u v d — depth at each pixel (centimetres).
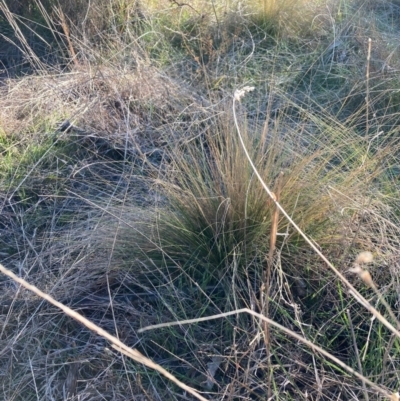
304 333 205
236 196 227
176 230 233
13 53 411
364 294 220
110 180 293
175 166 261
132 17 423
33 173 292
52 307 224
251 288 215
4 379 204
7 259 251
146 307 226
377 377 192
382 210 247
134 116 322
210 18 430
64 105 338
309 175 235
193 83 360
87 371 206
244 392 193
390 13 457
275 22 422
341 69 371
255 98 345
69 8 409
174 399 193
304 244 227
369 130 314
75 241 245
